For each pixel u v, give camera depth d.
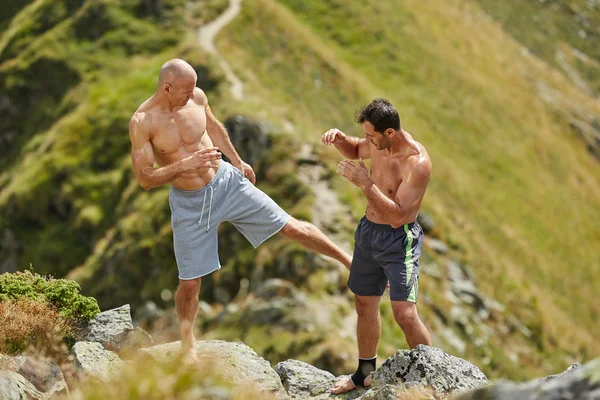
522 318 60.38
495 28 138.25
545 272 77.12
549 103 116.19
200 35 90.25
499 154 94.00
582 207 95.25
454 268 60.81
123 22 93.75
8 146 90.19
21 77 93.25
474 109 99.44
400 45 104.25
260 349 42.59
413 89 97.94
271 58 88.25
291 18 98.19
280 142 63.62
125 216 70.06
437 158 83.31
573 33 153.12
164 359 7.96
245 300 49.84
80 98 87.19
